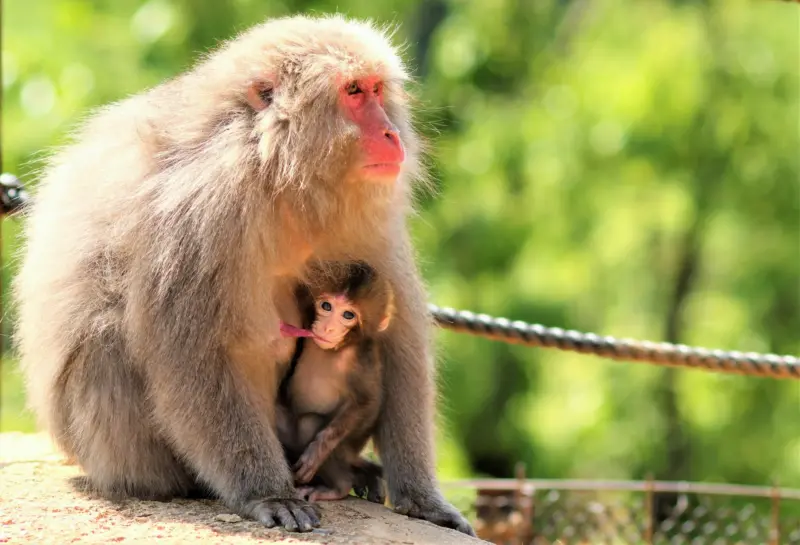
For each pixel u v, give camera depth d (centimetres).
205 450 1122
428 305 1321
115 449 1195
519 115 3884
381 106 1170
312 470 1180
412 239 1347
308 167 1128
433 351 1316
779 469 3503
